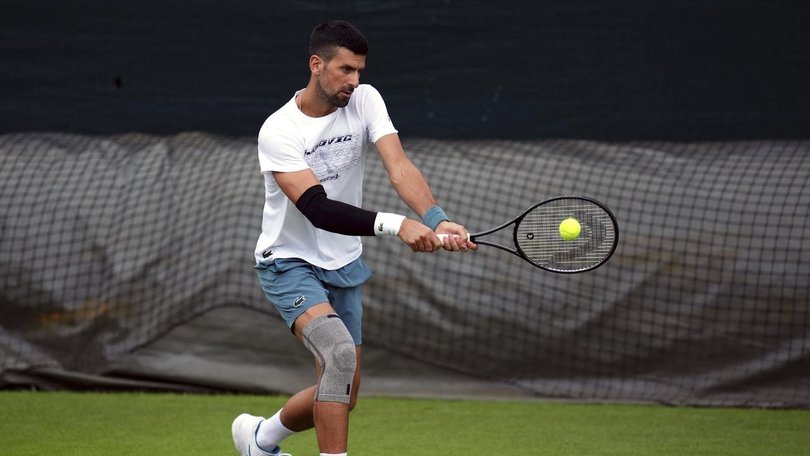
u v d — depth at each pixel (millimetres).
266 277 13602
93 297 22422
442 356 21828
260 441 14484
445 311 21875
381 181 23297
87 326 22297
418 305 21953
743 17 25453
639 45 25812
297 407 13859
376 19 26375
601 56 25953
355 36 12711
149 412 20062
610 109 25969
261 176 23297
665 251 21703
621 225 22203
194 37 26500
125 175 23656
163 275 22500
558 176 23359
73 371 22172
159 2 26453
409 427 18828
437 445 17344
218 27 26484
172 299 22344
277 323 22094
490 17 26188
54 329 22328
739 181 22438
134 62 26516
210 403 21016
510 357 21703
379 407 20656
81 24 26453
